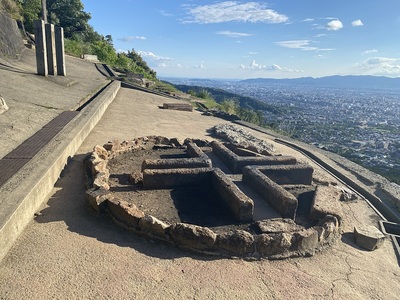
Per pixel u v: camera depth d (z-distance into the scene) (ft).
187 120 44.98
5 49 57.88
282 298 11.30
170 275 11.85
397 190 23.59
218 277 12.03
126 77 81.41
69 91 44.27
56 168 18.63
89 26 140.26
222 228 15.84
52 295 10.23
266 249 13.65
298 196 20.92
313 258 14.07
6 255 11.85
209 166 22.29
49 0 128.26
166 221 16.07
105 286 10.88
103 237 13.84
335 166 29.01
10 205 12.99
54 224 14.38
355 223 18.33
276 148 34.60
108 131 31.94
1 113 26.02
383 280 13.21
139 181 20.29
